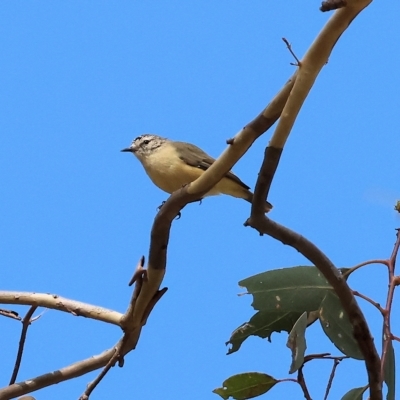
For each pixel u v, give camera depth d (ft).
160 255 30.78
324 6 22.89
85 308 33.76
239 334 30.91
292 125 25.54
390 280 24.94
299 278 29.86
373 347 26.37
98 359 34.22
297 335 26.17
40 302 33.88
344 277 26.73
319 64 24.26
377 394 26.18
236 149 27.35
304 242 26.89
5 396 32.83
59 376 33.73
